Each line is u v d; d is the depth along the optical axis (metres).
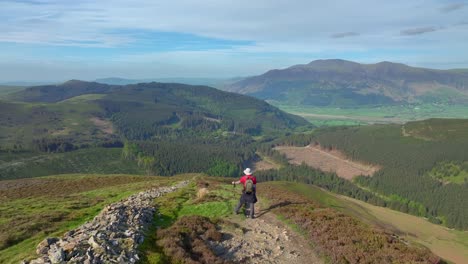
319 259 20.45
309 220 26.05
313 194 71.75
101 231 17.27
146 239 18.55
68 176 96.81
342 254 20.53
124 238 17.20
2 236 24.05
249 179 27.11
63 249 14.34
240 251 20.47
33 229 25.92
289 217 27.28
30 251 18.06
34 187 68.81
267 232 24.06
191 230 21.64
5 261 17.39
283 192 41.25
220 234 22.06
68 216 30.12
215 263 17.62
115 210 22.88
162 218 25.00
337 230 23.95
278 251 20.94
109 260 14.18
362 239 22.64
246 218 27.20
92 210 32.50
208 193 34.66
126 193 46.66
